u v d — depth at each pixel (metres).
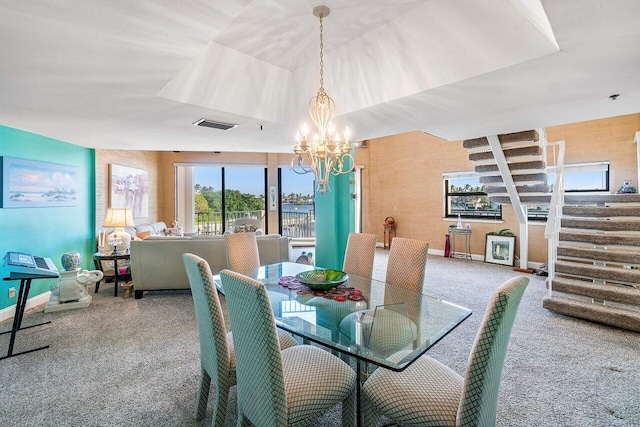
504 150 4.45
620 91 2.53
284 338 1.90
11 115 2.92
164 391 2.02
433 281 4.77
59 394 1.97
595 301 3.43
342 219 4.62
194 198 7.76
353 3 2.10
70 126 3.35
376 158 8.16
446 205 6.92
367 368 2.10
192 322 3.12
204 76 2.59
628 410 1.84
